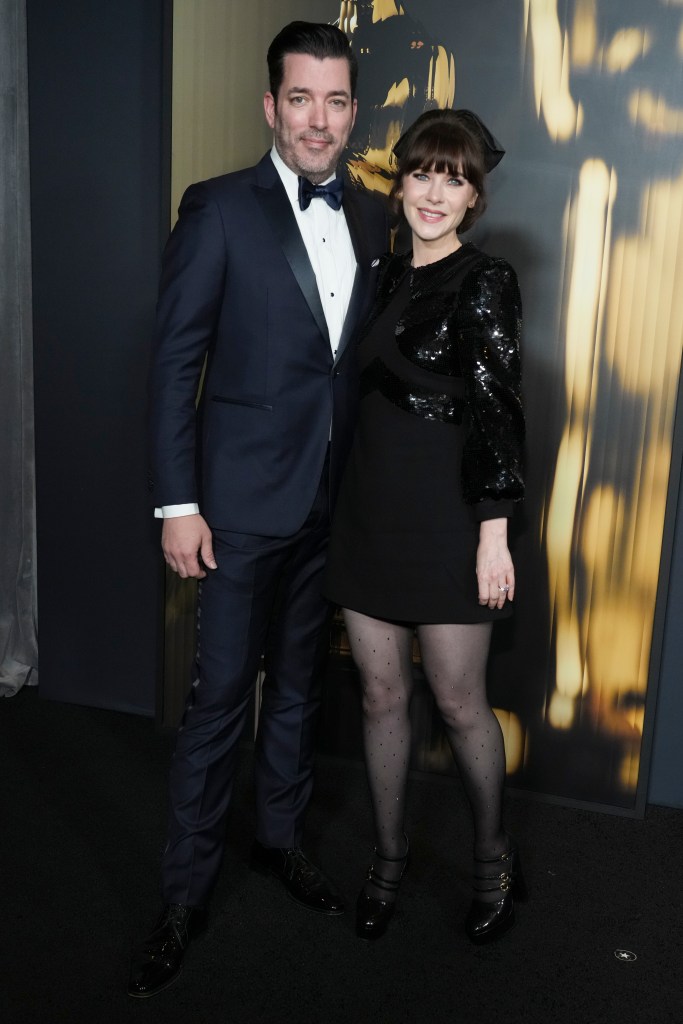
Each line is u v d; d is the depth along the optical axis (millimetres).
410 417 1951
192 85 2639
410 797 2713
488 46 2441
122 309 2852
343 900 2240
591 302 2492
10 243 2971
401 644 2078
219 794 2086
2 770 2729
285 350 1988
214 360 2033
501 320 1854
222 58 2602
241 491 2006
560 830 2582
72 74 2764
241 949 2074
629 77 2377
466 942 2117
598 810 2691
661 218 2418
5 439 3066
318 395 2031
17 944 2057
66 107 2785
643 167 2406
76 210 2836
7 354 3025
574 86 2410
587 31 2381
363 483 2016
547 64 2414
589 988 1989
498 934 2104
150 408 1975
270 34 2561
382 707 2088
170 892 2061
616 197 2434
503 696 2713
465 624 1989
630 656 2617
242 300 1969
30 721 3016
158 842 2434
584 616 2627
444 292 1896
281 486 2023
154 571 2979
